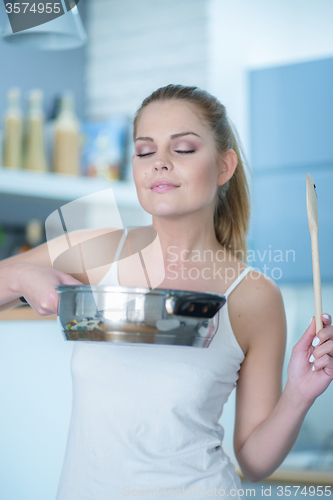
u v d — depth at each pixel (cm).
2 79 300
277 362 112
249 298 110
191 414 100
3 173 254
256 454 106
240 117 294
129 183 299
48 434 142
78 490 97
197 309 77
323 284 270
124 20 338
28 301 95
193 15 319
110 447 97
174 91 107
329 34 296
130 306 75
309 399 97
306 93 271
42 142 273
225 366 104
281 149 277
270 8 308
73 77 339
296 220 271
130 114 331
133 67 334
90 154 296
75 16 188
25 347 144
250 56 307
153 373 100
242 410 112
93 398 100
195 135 103
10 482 141
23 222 296
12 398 143
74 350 105
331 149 264
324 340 91
